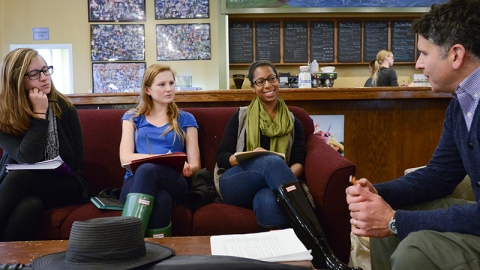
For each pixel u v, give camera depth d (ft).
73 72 18.92
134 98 9.29
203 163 7.53
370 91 9.22
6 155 6.36
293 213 5.10
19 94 6.08
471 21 3.51
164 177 5.79
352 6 16.39
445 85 3.86
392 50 17.74
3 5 18.79
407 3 16.43
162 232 5.40
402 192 4.34
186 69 18.92
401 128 9.57
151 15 18.90
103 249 3.09
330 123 9.50
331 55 17.79
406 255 3.20
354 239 6.57
